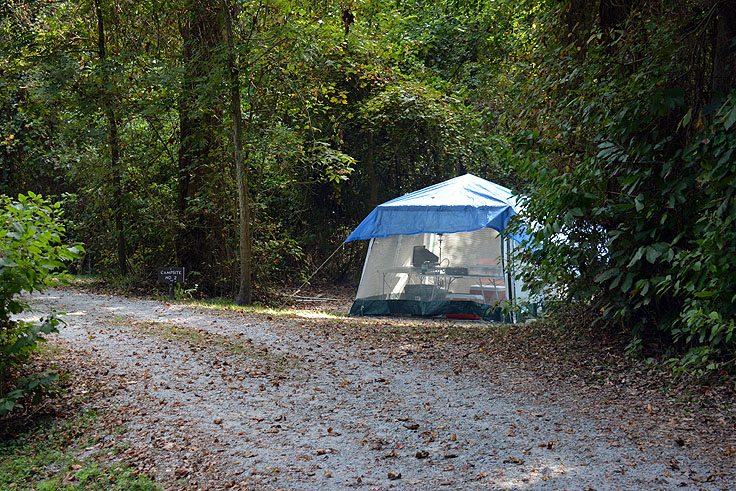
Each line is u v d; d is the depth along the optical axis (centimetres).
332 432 555
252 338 958
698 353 645
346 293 2084
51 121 1834
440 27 2367
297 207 2095
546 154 820
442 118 2003
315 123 1986
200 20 1490
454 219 1388
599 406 610
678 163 725
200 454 509
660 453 483
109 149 1594
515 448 508
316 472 471
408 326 1137
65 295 1380
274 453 509
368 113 1998
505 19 1941
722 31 696
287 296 1759
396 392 682
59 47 1568
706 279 655
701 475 440
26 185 1969
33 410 611
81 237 1841
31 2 1586
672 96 677
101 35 1595
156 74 1452
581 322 894
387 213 1427
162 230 1619
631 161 748
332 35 1557
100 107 1505
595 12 867
